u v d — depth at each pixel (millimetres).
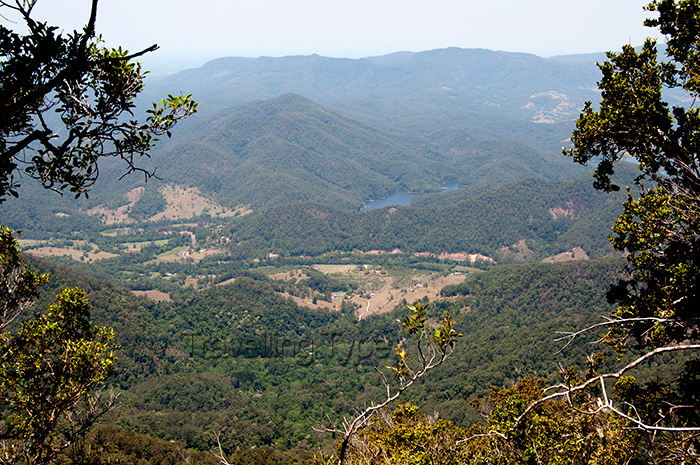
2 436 13289
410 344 111250
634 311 14164
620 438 13242
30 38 7395
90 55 8719
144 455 50031
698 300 12508
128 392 88875
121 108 9484
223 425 75875
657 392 13766
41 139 8359
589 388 14125
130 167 9375
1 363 13812
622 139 15266
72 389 13859
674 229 14125
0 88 7445
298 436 76812
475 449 15273
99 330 15531
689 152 13836
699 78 14148
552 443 13789
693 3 14086
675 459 10602
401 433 15492
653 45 15055
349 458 13789
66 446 14320
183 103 9531
